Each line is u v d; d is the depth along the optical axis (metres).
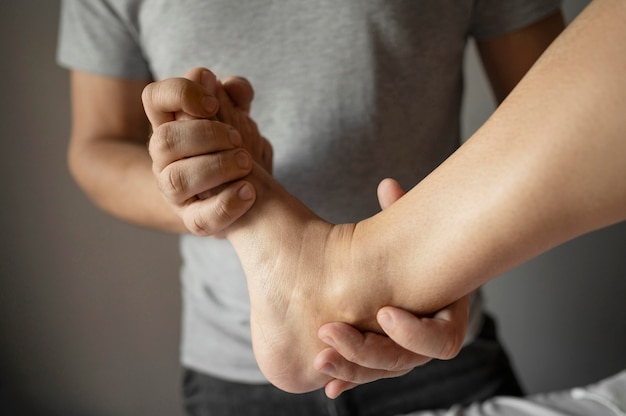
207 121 0.58
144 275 1.24
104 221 1.20
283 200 0.58
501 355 0.93
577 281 1.23
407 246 0.53
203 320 0.88
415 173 0.80
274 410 0.87
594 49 0.48
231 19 0.76
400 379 0.88
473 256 0.51
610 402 0.78
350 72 0.76
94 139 0.88
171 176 0.57
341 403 0.87
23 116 1.14
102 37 0.85
